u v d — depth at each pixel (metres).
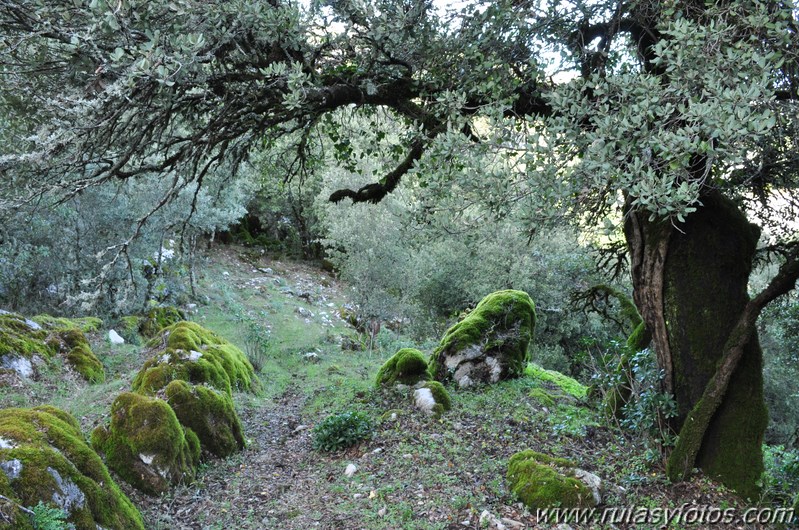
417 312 20.84
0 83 4.71
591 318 18.94
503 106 5.12
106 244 14.71
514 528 5.18
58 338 11.11
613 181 4.40
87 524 4.50
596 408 8.68
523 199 5.04
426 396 9.01
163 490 6.29
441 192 5.22
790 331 9.30
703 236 6.07
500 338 10.85
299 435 8.73
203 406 7.78
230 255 27.39
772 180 6.13
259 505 6.20
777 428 15.23
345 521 5.56
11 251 12.84
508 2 5.29
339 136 7.73
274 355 15.50
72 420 5.73
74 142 4.56
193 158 5.96
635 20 5.86
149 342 13.03
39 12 4.02
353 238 19.44
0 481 4.09
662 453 6.18
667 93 4.33
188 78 4.71
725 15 4.69
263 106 5.52
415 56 5.86
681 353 6.08
